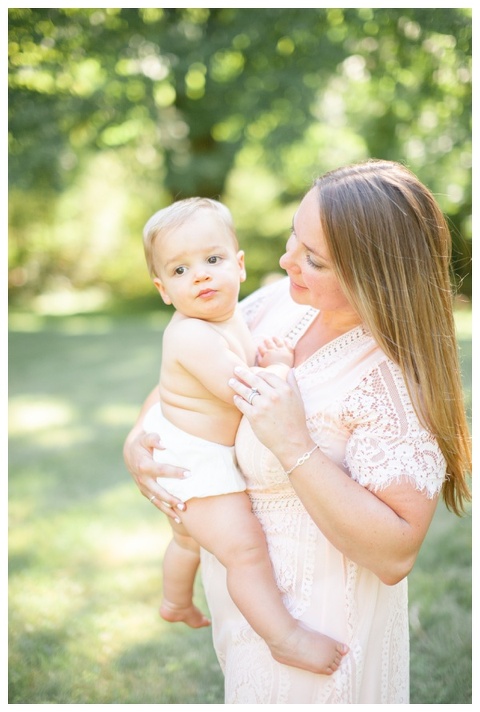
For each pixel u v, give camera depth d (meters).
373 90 9.38
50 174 9.87
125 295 17.47
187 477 1.88
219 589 1.95
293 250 1.76
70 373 8.26
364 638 1.76
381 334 1.66
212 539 1.84
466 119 7.71
